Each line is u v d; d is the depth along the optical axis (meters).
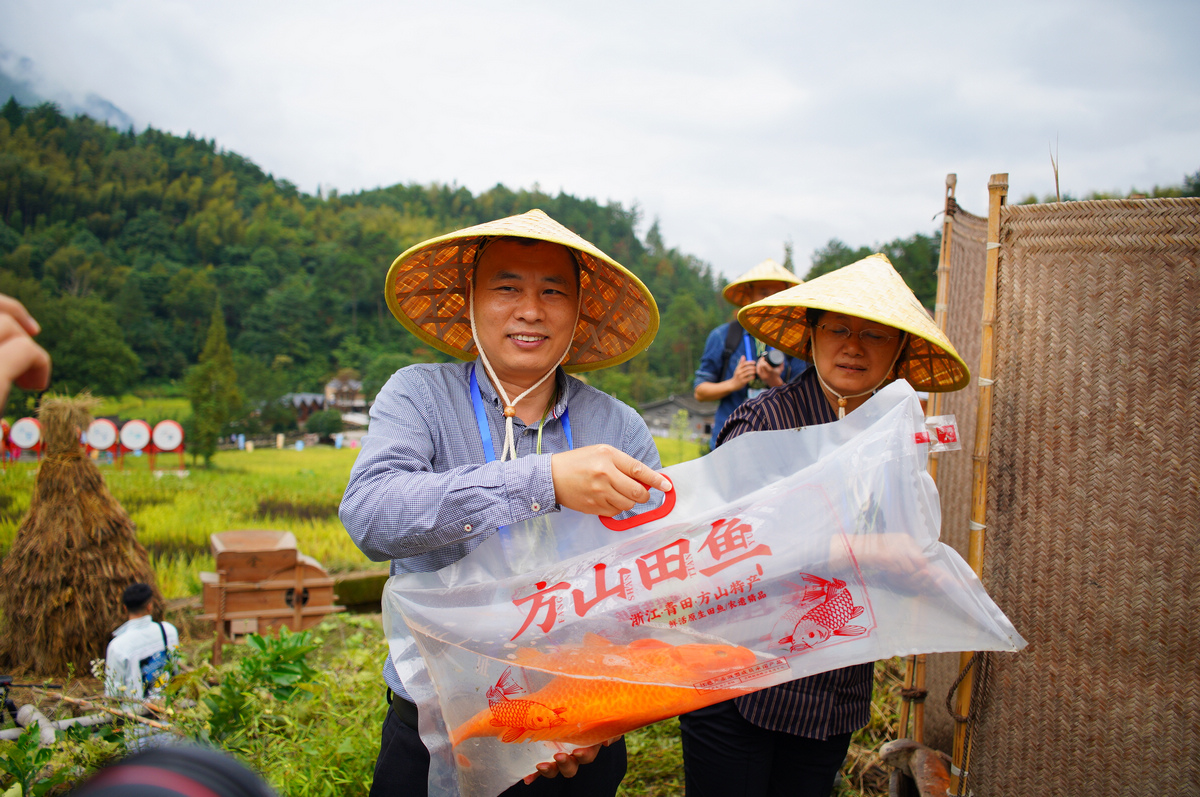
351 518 1.54
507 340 1.77
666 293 149.00
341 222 160.88
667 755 3.09
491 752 1.58
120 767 0.54
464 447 1.81
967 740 2.19
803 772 2.07
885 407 1.76
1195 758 1.79
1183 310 1.75
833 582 1.66
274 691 3.34
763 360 4.09
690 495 1.72
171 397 86.56
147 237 126.19
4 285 80.31
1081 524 1.93
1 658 4.49
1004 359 2.10
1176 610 1.80
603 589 1.61
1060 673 1.98
